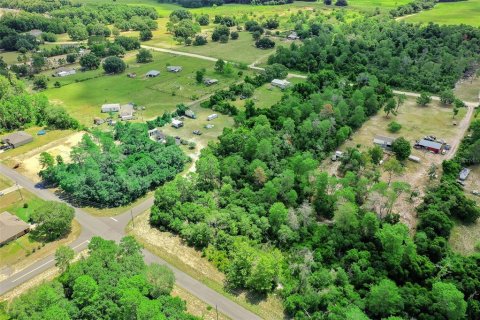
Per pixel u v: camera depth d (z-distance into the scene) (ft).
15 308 323.57
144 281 340.39
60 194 518.37
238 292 375.66
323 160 573.33
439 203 456.45
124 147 577.02
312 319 332.80
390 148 590.55
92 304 327.26
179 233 447.83
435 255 393.50
